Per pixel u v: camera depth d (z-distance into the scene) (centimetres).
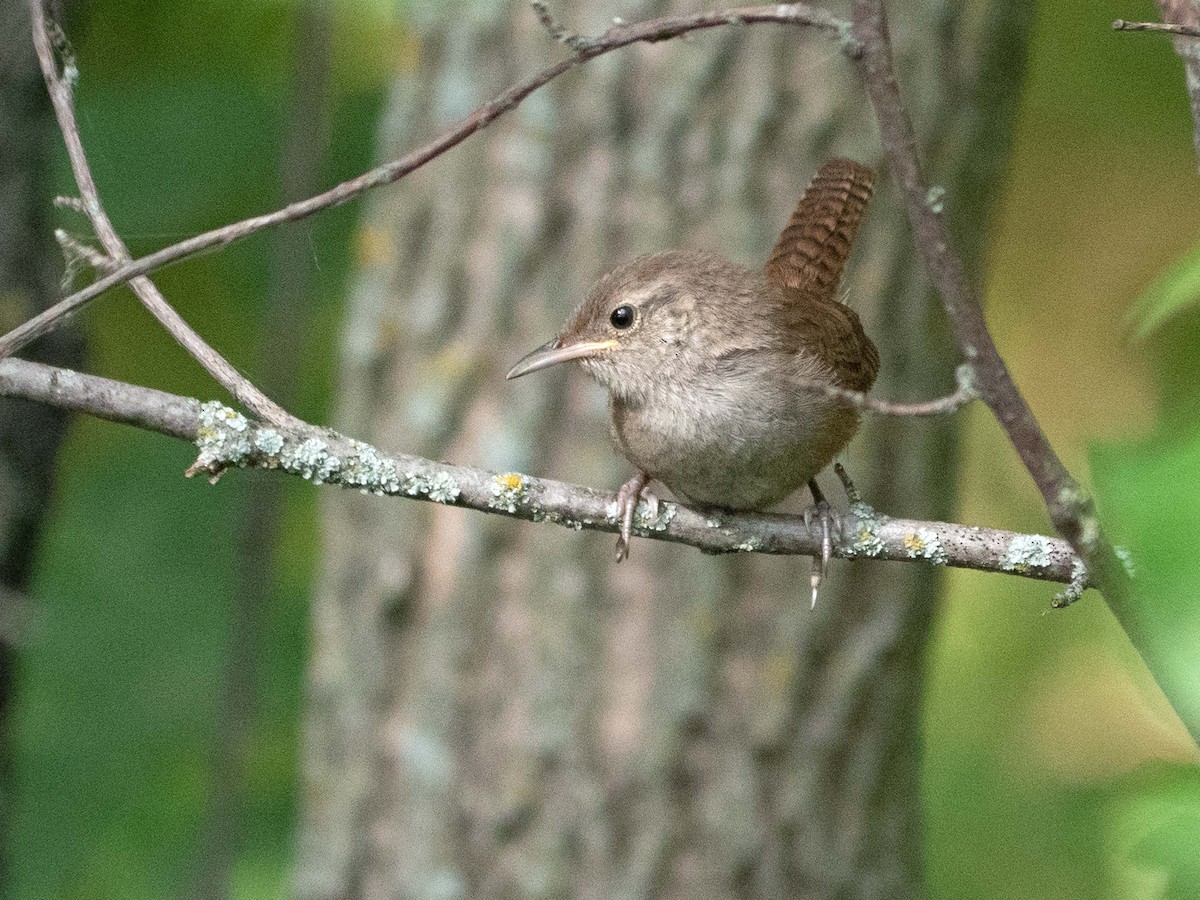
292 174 1037
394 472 570
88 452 1231
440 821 962
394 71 1080
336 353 1266
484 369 960
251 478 1036
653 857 934
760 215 927
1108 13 1329
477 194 964
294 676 1182
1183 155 1438
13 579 931
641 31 432
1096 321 1518
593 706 939
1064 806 1295
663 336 679
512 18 955
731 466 680
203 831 1034
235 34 1238
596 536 939
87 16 988
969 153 973
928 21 952
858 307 942
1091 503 399
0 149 884
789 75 927
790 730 935
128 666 1140
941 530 600
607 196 938
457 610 961
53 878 1070
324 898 1001
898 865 974
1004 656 1377
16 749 1062
